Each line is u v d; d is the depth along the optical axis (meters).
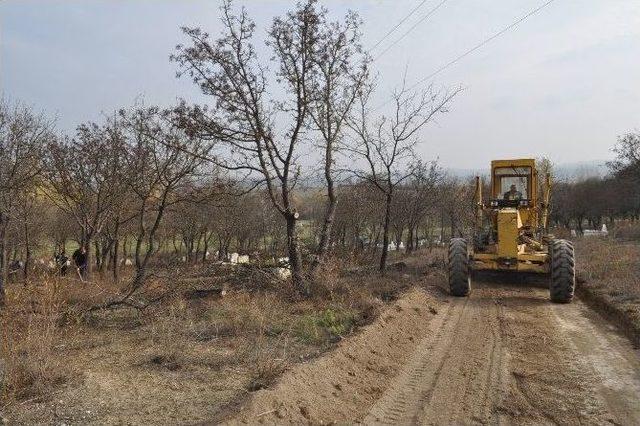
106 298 9.62
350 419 5.12
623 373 6.50
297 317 8.45
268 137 10.74
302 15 10.68
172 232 23.95
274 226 22.95
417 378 6.33
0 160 11.81
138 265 15.82
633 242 24.34
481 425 5.11
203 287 10.36
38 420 4.57
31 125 13.31
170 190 13.86
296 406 5.00
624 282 11.37
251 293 10.11
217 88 10.63
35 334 6.25
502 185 13.65
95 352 6.64
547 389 5.99
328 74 11.23
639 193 42.59
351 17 11.32
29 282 9.43
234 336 7.41
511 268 11.33
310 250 13.05
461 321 9.15
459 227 24.05
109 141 14.69
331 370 5.98
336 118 11.83
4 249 11.40
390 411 5.39
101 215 16.25
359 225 22.09
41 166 14.13
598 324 8.96
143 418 4.61
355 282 11.31
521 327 8.72
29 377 5.38
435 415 5.30
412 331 8.26
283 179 11.02
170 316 8.22
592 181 46.56
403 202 20.98
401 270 14.49
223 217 22.75
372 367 6.52
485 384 6.13
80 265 16.47
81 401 4.98
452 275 11.28
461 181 25.64
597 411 5.40
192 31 10.52
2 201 11.56
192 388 5.36
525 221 13.19
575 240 27.94
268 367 5.63
